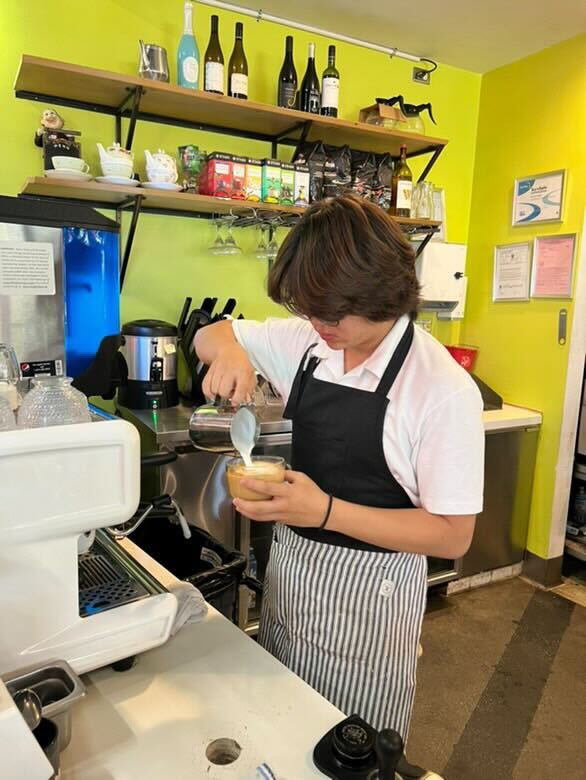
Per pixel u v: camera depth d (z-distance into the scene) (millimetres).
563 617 2613
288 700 798
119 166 1981
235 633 962
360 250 795
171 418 2105
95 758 690
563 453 2812
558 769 1746
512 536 2928
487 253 3146
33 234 1257
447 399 917
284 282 856
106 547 1026
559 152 2736
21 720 527
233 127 2477
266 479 863
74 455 700
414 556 1051
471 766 1747
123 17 2209
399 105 2740
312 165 2490
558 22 2516
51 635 744
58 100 2127
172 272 2482
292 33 2576
